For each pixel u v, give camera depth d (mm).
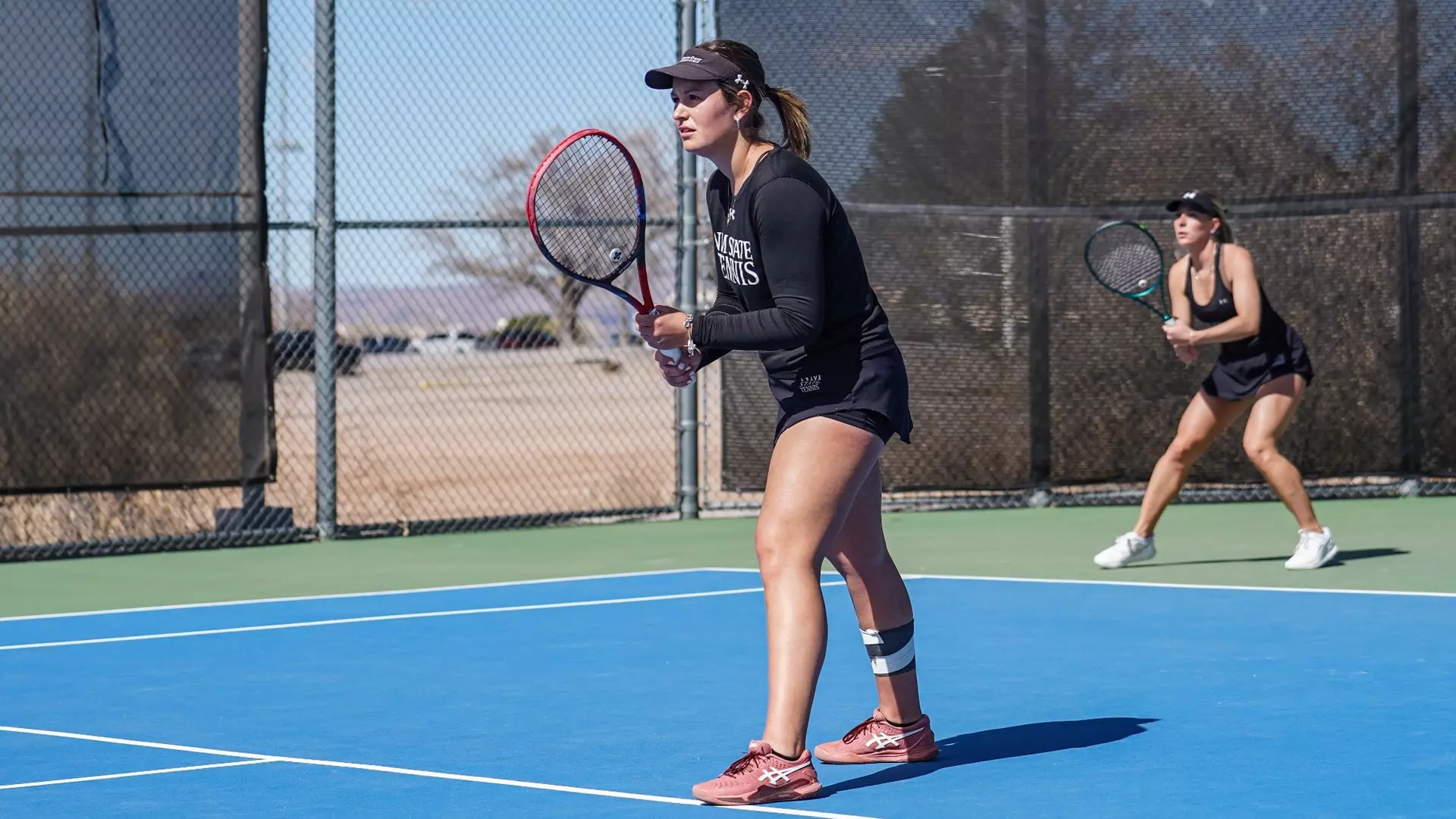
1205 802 4820
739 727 5969
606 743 5730
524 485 19000
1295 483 9977
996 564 10469
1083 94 12867
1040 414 13016
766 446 12750
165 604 9297
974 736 5762
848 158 12617
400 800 4973
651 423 24156
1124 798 4875
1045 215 12898
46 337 10891
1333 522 12477
